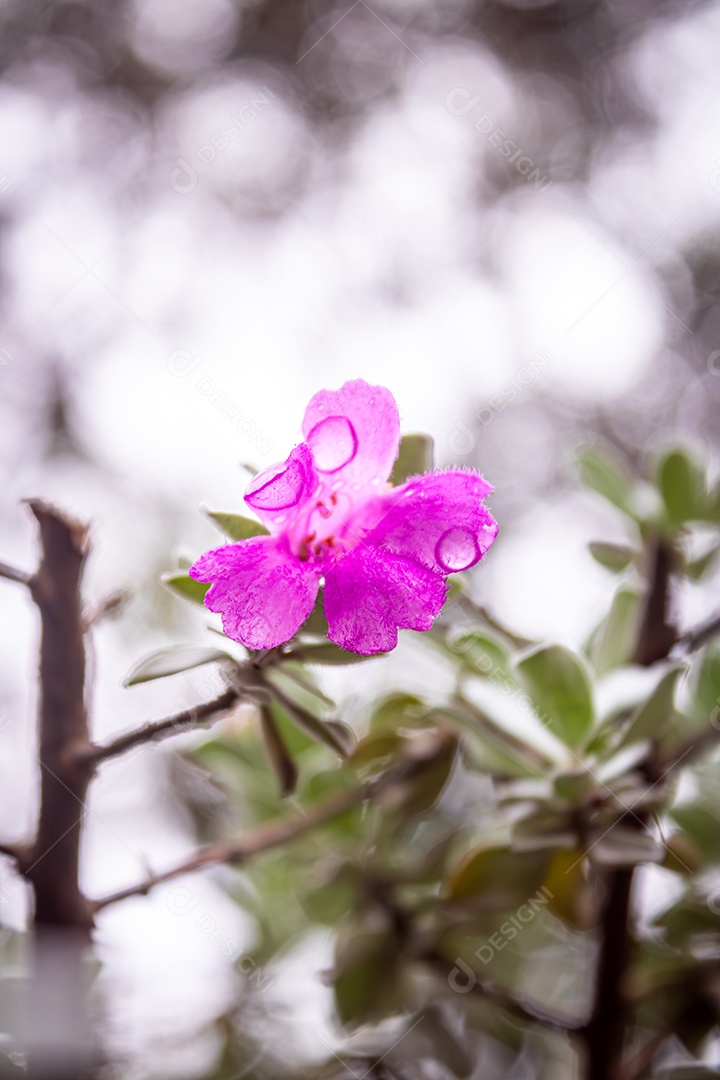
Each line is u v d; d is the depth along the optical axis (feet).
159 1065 0.93
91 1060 0.81
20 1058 0.80
